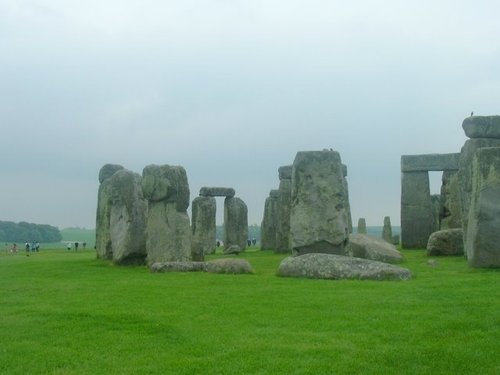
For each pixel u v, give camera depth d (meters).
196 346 8.95
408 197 33.59
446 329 9.59
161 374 7.79
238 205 39.38
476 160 17.39
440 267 18.83
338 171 21.05
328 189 20.91
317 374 7.73
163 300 12.48
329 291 13.15
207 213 36.56
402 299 11.95
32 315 11.20
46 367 8.14
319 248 20.69
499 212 17.02
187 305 11.84
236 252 33.47
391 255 21.47
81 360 8.41
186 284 14.91
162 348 8.92
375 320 10.25
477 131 22.67
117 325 10.27
